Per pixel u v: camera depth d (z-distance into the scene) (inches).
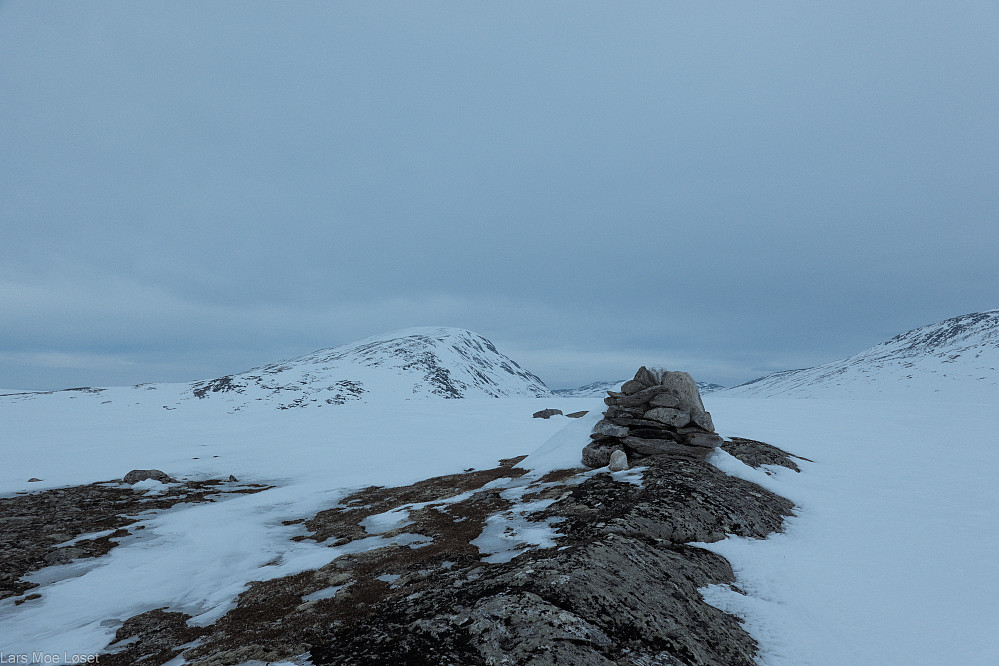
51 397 6240.2
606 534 637.9
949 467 1263.5
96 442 2600.9
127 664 494.3
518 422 2923.2
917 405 3021.7
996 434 1801.2
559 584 454.6
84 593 752.3
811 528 806.5
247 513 1251.8
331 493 1459.2
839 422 2142.0
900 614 522.6
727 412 2608.3
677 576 555.8
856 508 913.5
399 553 759.7
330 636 465.1
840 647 458.3
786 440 1622.8
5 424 3634.4
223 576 801.6
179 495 1524.4
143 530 1127.0
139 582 795.4
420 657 378.3
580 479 1059.9
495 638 383.9
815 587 588.7
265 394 7032.5
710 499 829.8
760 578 611.5
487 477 1363.2
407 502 1208.8
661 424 1173.7
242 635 508.1
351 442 2426.2
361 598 570.3
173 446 2439.7
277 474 1822.1
